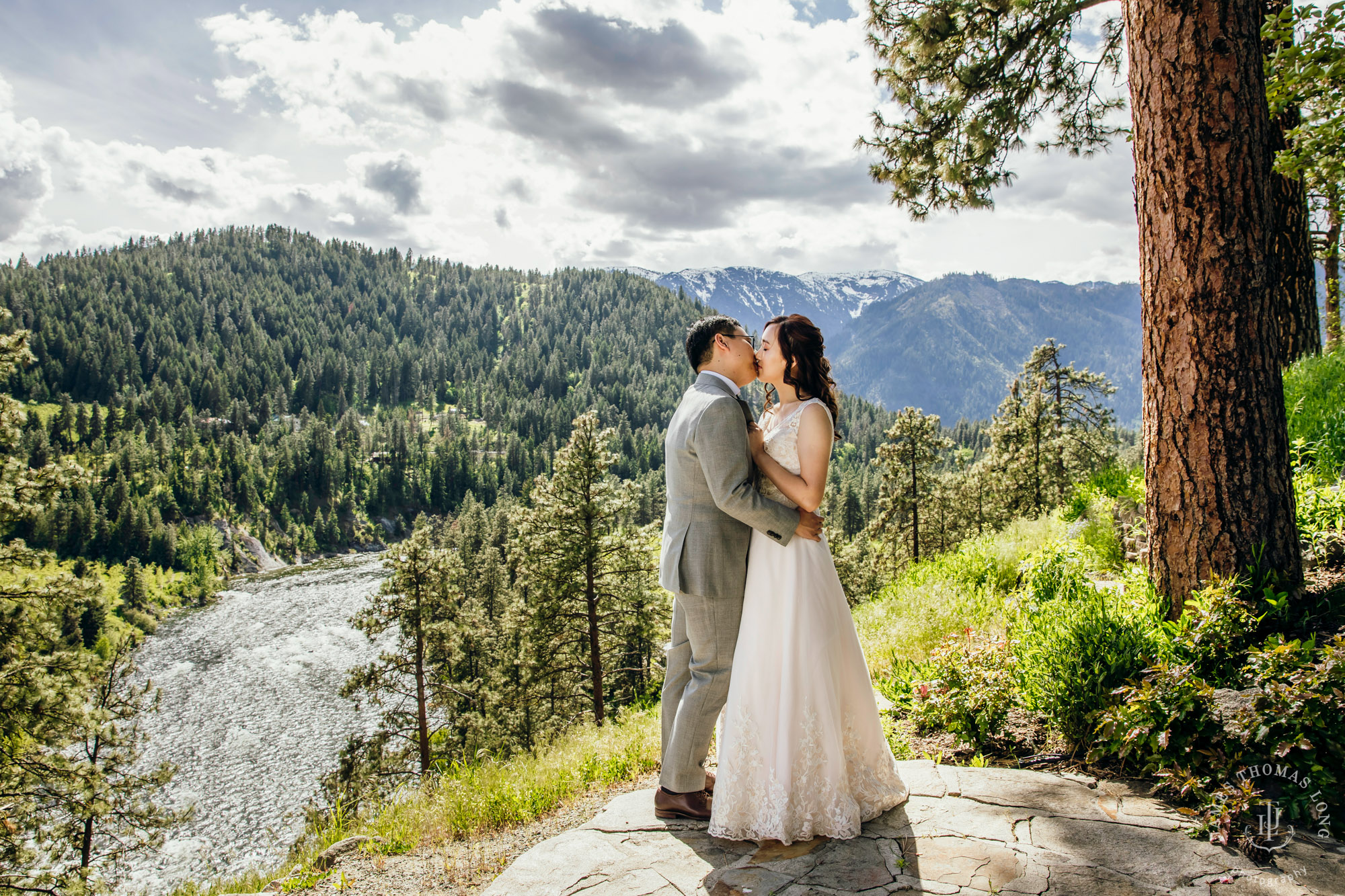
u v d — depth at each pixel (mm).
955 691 3672
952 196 7984
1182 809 2580
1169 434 3883
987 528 27953
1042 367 30922
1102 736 3014
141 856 29125
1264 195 3633
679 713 3059
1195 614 3588
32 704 11961
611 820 3084
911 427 31734
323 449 125812
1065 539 7109
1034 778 3031
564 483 21062
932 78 7609
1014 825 2654
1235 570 3703
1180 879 2211
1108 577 5621
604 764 4527
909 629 5828
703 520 2947
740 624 2986
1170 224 3785
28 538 86188
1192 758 2742
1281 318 7621
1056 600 4676
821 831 2717
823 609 2854
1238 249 3617
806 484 2867
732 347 3072
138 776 16266
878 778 2887
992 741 3578
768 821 2723
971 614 5840
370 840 3869
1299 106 5062
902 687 4578
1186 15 3623
